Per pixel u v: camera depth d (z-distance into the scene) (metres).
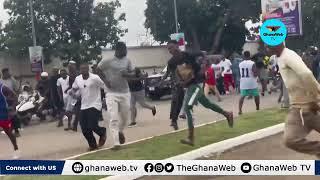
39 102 19.72
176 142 10.47
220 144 10.23
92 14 40.47
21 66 39.59
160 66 47.16
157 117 17.44
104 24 40.62
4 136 15.90
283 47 6.53
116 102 10.45
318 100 6.38
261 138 11.34
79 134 14.56
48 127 17.44
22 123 18.69
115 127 10.33
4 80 16.31
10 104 12.17
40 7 39.19
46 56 39.44
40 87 20.09
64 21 39.97
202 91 10.22
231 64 27.27
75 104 14.85
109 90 10.47
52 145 12.66
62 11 39.50
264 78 23.39
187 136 10.99
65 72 16.36
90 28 40.19
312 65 21.83
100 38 40.62
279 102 18.75
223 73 26.06
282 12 16.41
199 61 10.69
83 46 39.09
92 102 10.72
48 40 39.12
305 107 6.40
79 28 40.25
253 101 20.61
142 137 12.56
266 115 13.98
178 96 12.81
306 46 52.12
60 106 17.14
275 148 9.98
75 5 39.94
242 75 15.49
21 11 39.03
